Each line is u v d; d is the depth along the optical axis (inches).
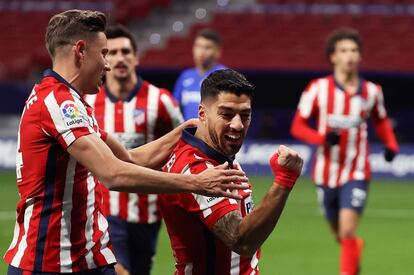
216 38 1189.7
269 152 2320.4
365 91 1088.2
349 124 1080.8
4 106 2662.4
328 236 1456.7
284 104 2696.9
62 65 541.6
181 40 2807.6
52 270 542.6
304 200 1895.9
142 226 857.5
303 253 1299.2
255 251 494.6
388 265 1217.4
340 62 1088.2
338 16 2871.6
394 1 2928.2
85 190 549.0
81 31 537.0
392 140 1112.8
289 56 2701.8
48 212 541.6
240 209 525.0
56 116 524.4
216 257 522.9
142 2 2999.5
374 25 2822.3
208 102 504.1
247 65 2642.7
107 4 2994.6
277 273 1148.5
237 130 498.0
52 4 3036.4
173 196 516.7
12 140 2356.1
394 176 2269.9
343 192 1049.5
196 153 519.5
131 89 876.0
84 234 550.0
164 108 875.4
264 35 2822.3
